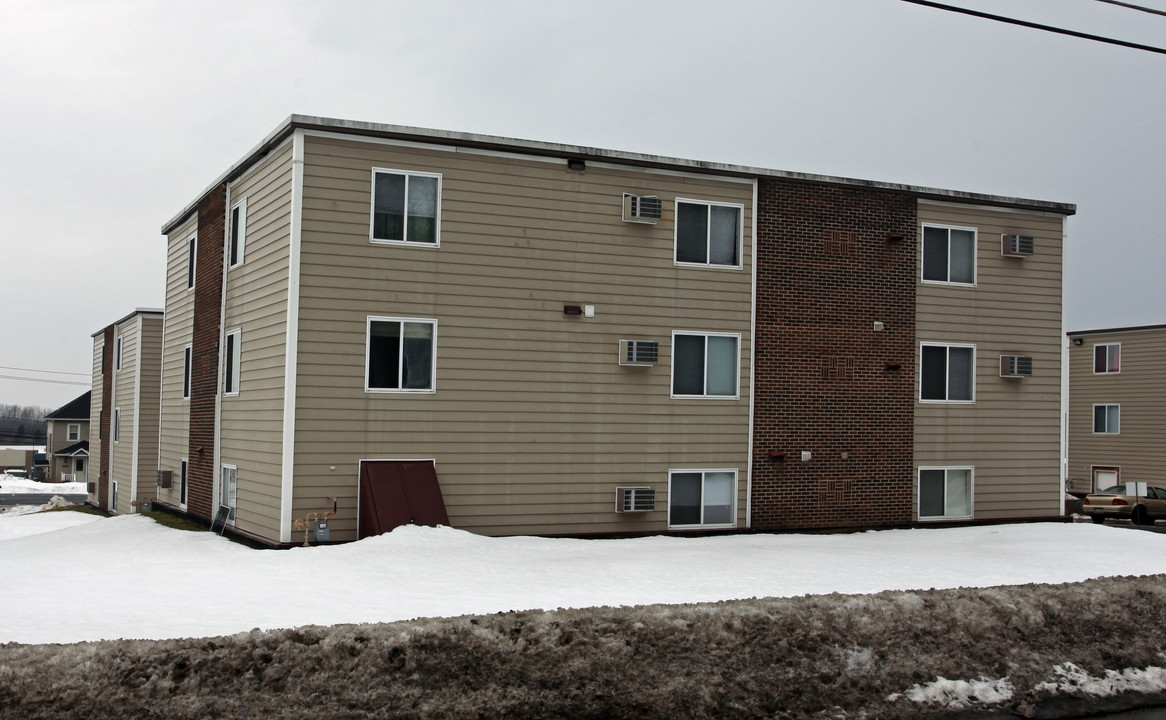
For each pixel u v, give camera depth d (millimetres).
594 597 12109
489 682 8977
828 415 21141
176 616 10547
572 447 18875
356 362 17328
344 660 8789
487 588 12648
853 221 21562
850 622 11047
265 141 18109
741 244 20469
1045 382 23484
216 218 21547
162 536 19188
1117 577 14266
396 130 17578
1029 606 12172
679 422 19797
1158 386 41500
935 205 22453
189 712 7887
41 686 7844
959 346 22578
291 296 16906
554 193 18891
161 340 29438
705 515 20062
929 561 16562
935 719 9852
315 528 16844
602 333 19172
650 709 9148
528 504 18484
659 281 19672
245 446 18875
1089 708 10562
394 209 17734
